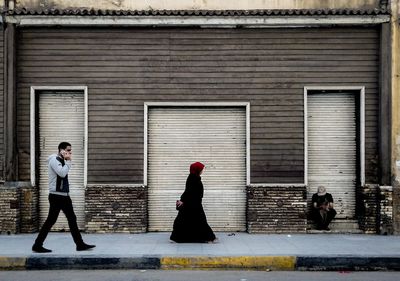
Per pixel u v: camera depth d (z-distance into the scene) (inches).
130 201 506.0
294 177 508.4
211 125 515.8
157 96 509.7
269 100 509.7
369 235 498.0
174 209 515.2
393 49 503.5
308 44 510.9
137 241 458.0
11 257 381.1
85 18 499.5
